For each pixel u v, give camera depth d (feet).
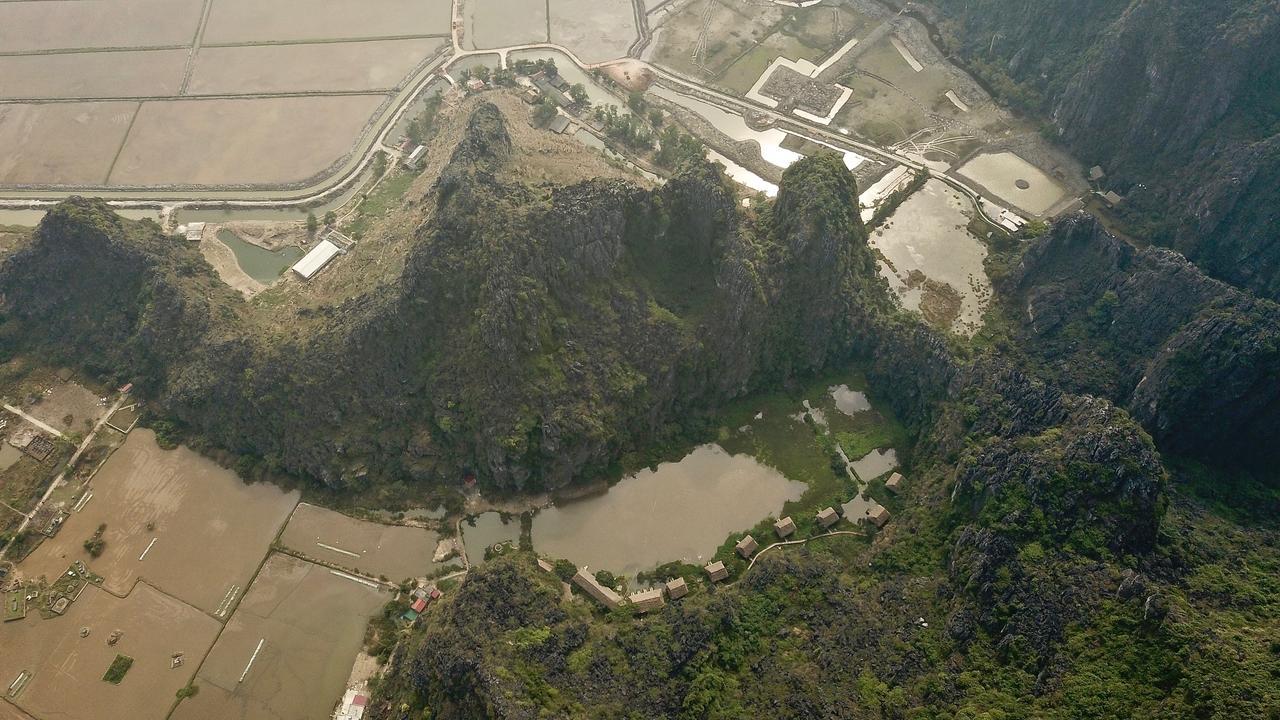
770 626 333.83
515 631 327.06
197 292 460.14
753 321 425.69
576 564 380.78
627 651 324.39
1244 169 460.55
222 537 396.57
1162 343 409.69
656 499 403.34
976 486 353.92
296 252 522.06
